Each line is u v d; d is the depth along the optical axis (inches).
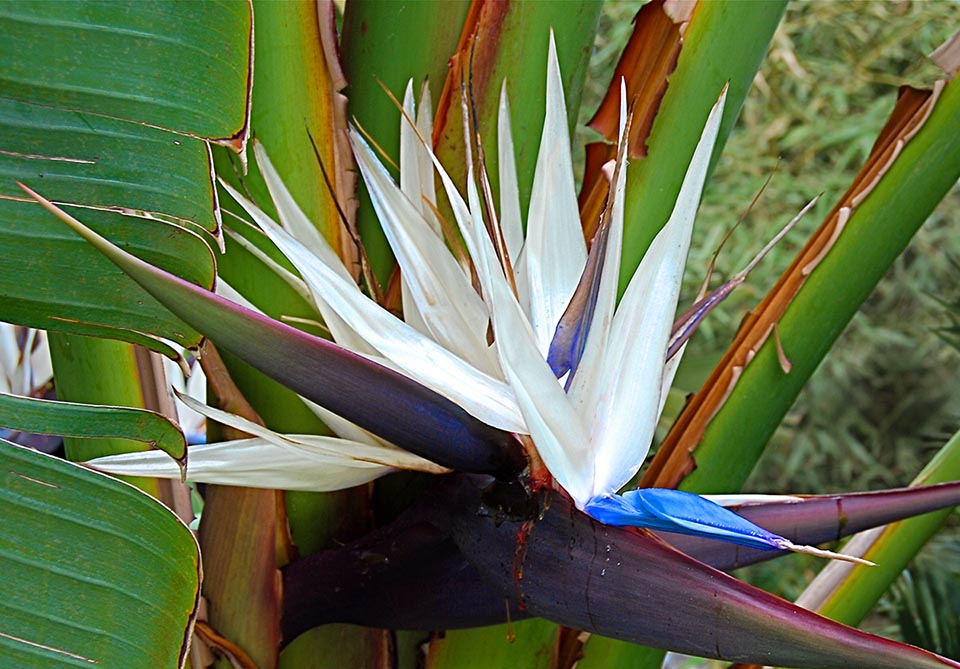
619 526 39.1
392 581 42.7
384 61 45.3
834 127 131.7
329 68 44.0
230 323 37.7
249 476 42.3
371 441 42.7
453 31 45.1
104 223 39.2
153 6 38.9
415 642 46.1
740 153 134.3
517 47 45.0
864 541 50.8
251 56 39.4
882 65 131.5
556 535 39.4
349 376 38.9
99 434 39.0
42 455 39.1
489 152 45.1
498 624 43.6
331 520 44.6
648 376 39.9
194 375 54.7
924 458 139.6
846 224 46.8
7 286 39.2
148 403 44.7
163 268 39.7
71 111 38.9
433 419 39.5
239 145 39.4
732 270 124.5
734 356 47.1
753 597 37.8
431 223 44.6
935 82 46.6
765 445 47.2
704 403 47.0
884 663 36.9
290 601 43.6
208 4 39.1
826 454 144.6
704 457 46.7
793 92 136.3
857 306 47.1
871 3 132.1
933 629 66.4
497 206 45.3
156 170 39.2
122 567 39.3
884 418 141.5
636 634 38.6
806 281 46.9
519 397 38.9
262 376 43.9
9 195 38.9
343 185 44.3
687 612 38.2
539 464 39.9
